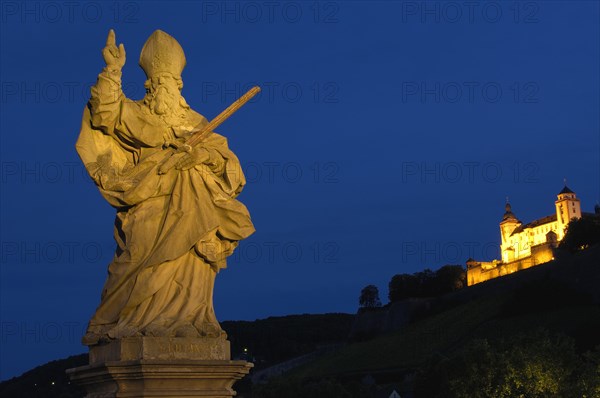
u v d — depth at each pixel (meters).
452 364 104.75
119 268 19.00
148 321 18.55
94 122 19.44
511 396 88.81
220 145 20.38
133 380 17.70
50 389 146.12
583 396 76.69
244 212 19.95
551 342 93.19
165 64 20.41
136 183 19.20
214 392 18.31
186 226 19.14
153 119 19.94
